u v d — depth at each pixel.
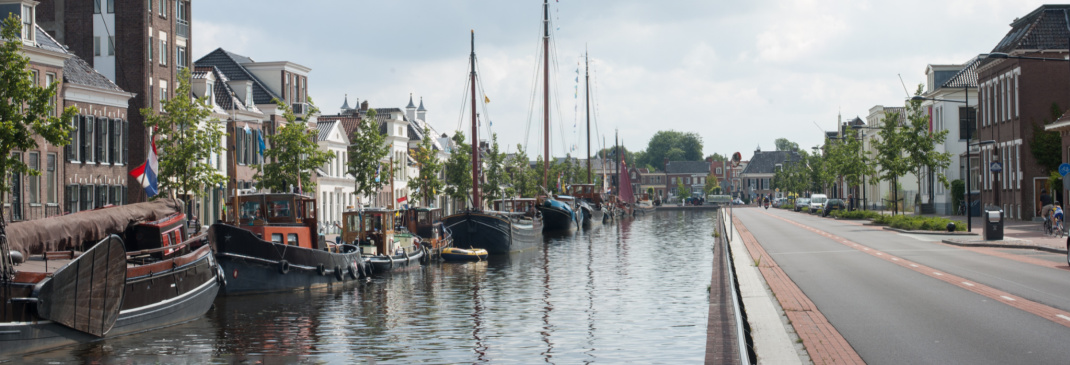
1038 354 14.41
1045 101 64.31
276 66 73.12
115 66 55.88
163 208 28.52
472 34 65.75
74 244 24.44
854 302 21.31
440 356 21.45
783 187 173.25
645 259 50.53
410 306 30.67
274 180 52.03
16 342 20.02
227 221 38.62
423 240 51.78
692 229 89.50
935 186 89.50
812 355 14.50
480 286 37.00
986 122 73.94
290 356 21.59
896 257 35.62
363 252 43.59
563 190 126.31
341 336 24.48
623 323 25.86
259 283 33.22
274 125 70.06
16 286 20.00
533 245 65.38
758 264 32.72
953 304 20.62
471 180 88.88
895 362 13.87
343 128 80.25
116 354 21.44
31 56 44.44
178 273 26.33
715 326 18.56
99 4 56.16
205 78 60.97
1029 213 64.50
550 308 29.61
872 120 129.38
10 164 27.56
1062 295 22.03
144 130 55.66
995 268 29.73
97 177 50.03
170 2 58.94
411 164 94.88
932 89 93.69
